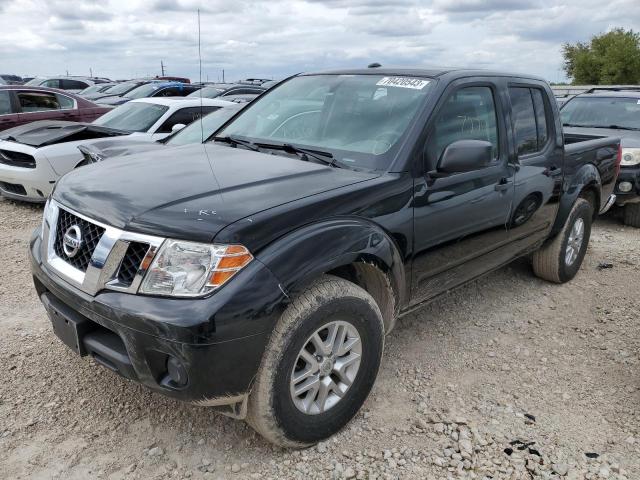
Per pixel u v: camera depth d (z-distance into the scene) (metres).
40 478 2.50
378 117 3.38
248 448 2.76
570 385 3.46
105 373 3.31
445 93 3.40
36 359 3.45
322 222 2.61
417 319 4.29
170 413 2.98
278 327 2.43
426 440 2.88
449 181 3.28
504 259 4.11
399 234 2.97
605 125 8.66
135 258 2.37
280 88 4.20
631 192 7.20
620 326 4.31
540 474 2.67
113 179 2.86
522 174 3.96
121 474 2.56
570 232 4.90
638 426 3.06
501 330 4.18
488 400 3.27
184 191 2.62
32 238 3.10
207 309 2.22
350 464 2.69
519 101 4.13
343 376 2.80
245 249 2.32
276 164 3.12
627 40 43.78
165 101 8.52
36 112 9.72
